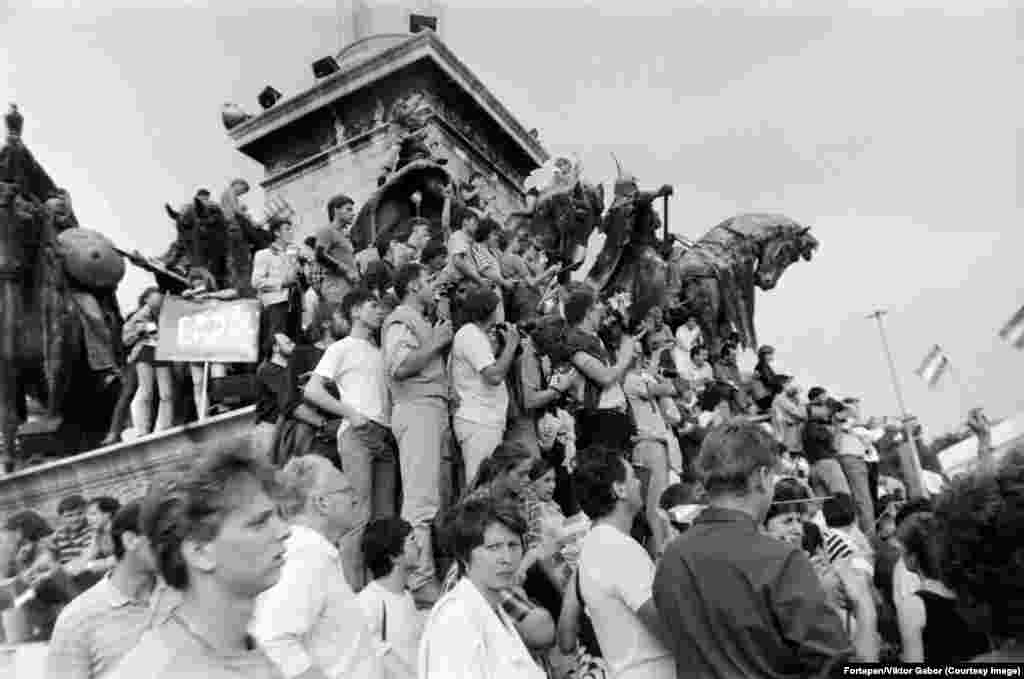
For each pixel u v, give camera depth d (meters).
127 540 3.91
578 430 8.58
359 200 19.73
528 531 6.70
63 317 15.44
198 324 13.09
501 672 4.13
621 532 4.58
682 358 21.73
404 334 7.41
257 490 2.38
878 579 6.13
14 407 15.04
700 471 3.98
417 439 7.27
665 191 20.50
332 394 7.94
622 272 20.89
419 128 18.69
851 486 15.43
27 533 7.74
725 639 3.42
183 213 17.39
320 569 3.89
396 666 4.75
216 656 2.28
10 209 15.18
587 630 5.42
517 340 7.91
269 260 13.94
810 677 3.25
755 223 27.09
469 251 11.55
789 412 18.50
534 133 24.38
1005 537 2.27
